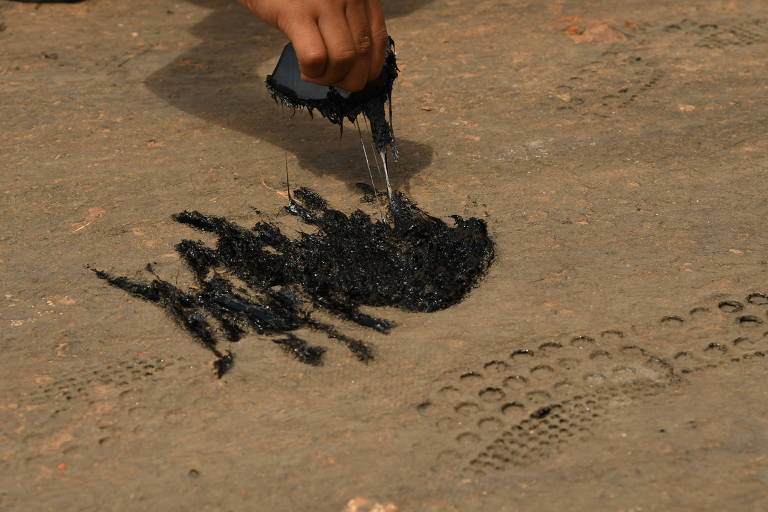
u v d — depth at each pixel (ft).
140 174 27.12
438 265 22.63
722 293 21.13
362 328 20.67
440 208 24.90
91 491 16.70
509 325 20.47
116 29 37.58
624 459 16.92
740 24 35.53
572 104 30.32
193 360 19.80
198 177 26.86
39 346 20.30
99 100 31.78
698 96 30.45
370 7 21.42
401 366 19.44
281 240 23.82
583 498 16.15
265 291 22.00
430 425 17.88
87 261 23.22
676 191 25.26
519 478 16.65
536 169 26.68
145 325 20.92
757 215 24.04
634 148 27.55
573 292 21.42
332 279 22.34
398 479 16.71
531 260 22.65
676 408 18.01
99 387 19.08
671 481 16.39
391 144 23.94
